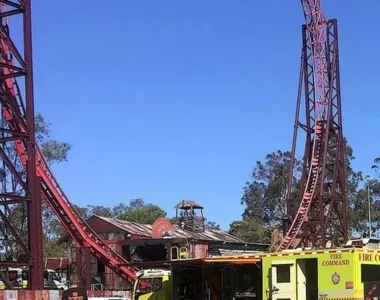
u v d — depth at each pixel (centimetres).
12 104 4503
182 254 6762
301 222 7012
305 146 7519
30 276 4141
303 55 7675
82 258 5956
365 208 10619
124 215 13462
